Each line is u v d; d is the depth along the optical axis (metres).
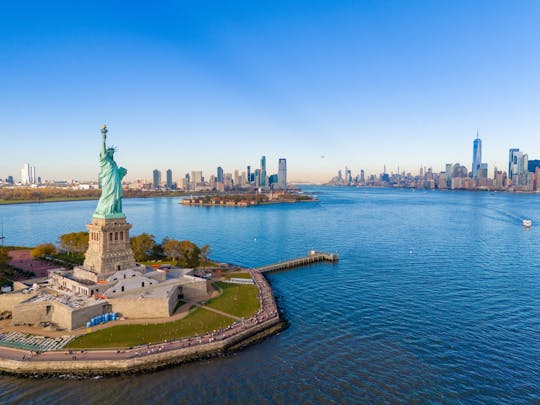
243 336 109.50
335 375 92.25
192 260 189.88
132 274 134.00
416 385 88.06
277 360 99.44
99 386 87.69
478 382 89.25
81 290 126.25
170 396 83.94
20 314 115.12
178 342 103.00
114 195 138.12
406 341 109.56
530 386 87.56
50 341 103.50
